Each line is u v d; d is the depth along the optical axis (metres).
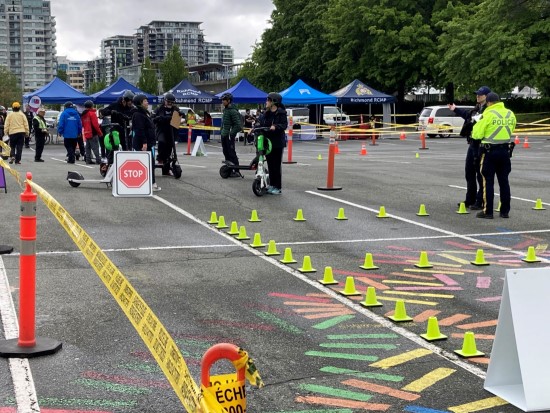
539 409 4.21
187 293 6.84
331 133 14.88
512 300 4.37
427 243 9.57
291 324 5.91
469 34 44.34
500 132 11.31
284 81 61.62
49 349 5.07
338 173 18.78
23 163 22.11
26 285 5.04
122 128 15.77
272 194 14.19
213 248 9.05
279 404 4.28
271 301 6.60
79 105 36.59
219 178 16.95
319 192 14.66
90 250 3.88
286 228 10.57
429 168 20.59
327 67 55.94
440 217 11.69
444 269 8.04
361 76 53.94
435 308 6.45
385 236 10.03
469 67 45.12
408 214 11.98
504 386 4.53
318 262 8.33
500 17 43.12
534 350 4.33
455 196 14.25
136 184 13.12
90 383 4.55
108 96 37.00
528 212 12.23
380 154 28.14
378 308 6.43
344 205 12.92
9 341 5.22
